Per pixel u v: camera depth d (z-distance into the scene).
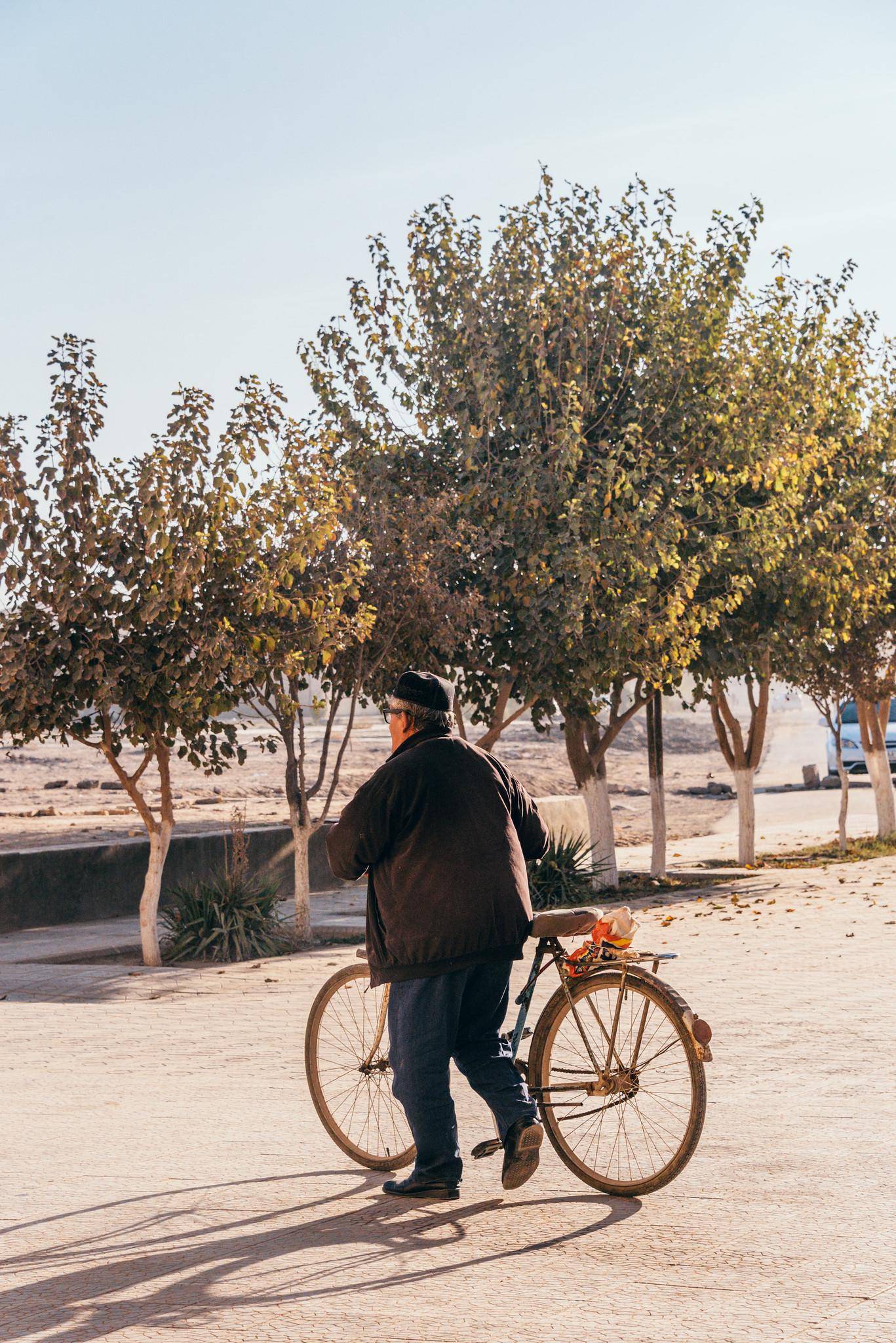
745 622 17.72
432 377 15.87
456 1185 5.32
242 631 12.21
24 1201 5.39
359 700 14.94
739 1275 4.38
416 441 15.94
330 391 16.00
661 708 19.08
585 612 15.35
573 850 16.94
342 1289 4.37
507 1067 5.30
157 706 11.89
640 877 19.16
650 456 15.23
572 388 14.95
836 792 36.53
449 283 15.76
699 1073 5.11
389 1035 5.39
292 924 15.12
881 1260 4.48
